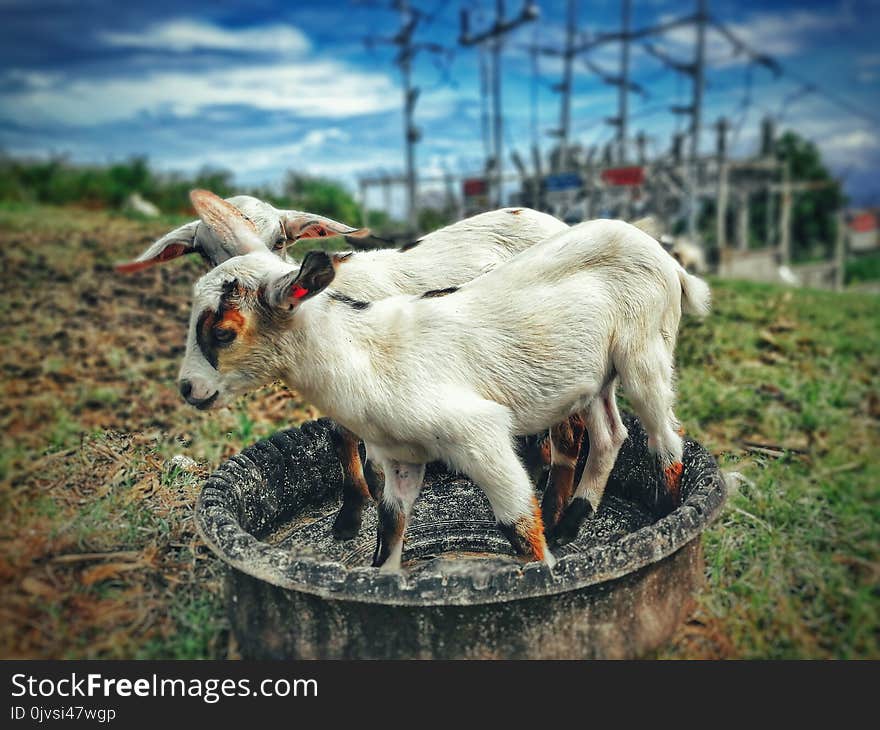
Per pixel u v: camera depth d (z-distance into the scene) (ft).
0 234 36.09
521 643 9.78
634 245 11.73
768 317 28.07
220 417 19.22
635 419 14.78
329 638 9.95
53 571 12.53
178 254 13.43
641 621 10.41
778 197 47.16
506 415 10.85
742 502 14.44
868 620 11.27
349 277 13.60
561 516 13.70
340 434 13.93
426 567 9.85
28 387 20.85
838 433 18.11
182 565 12.90
